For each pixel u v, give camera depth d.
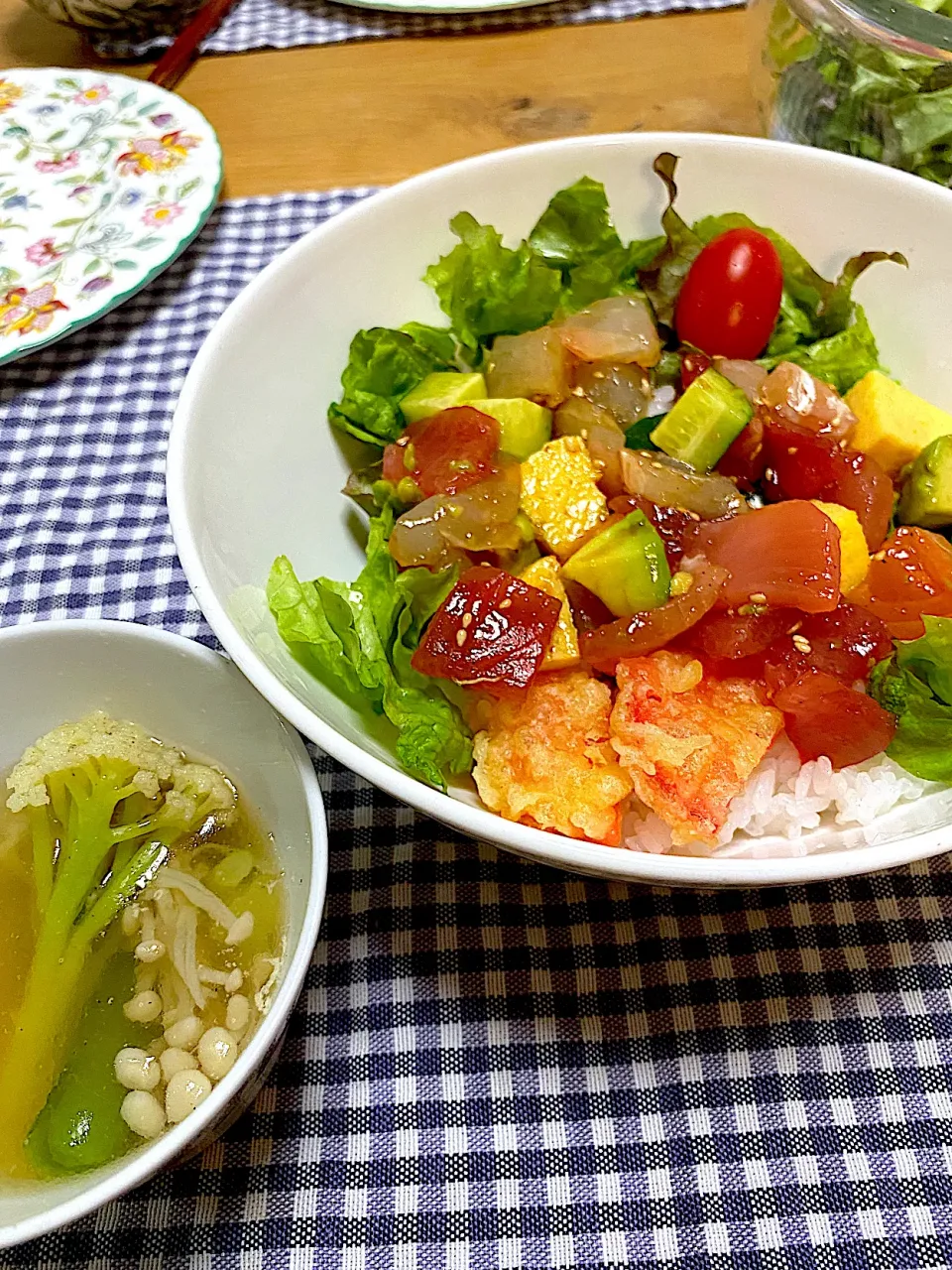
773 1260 0.17
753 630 0.20
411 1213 0.17
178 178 0.33
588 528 0.22
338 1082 0.19
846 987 0.19
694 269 0.25
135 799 0.20
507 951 0.20
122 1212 0.17
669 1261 0.17
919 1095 0.18
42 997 0.18
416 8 0.38
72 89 0.36
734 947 0.20
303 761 0.18
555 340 0.24
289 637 0.20
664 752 0.19
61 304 0.30
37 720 0.20
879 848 0.16
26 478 0.28
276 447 0.22
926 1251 0.17
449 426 0.22
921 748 0.20
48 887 0.19
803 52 0.29
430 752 0.19
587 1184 0.18
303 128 0.35
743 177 0.25
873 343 0.25
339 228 0.23
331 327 0.24
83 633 0.19
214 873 0.19
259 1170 0.18
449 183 0.25
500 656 0.20
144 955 0.18
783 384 0.24
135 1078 0.17
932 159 0.28
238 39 0.39
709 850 0.20
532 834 0.16
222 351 0.21
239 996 0.18
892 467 0.24
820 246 0.26
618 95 0.35
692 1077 0.19
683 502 0.22
